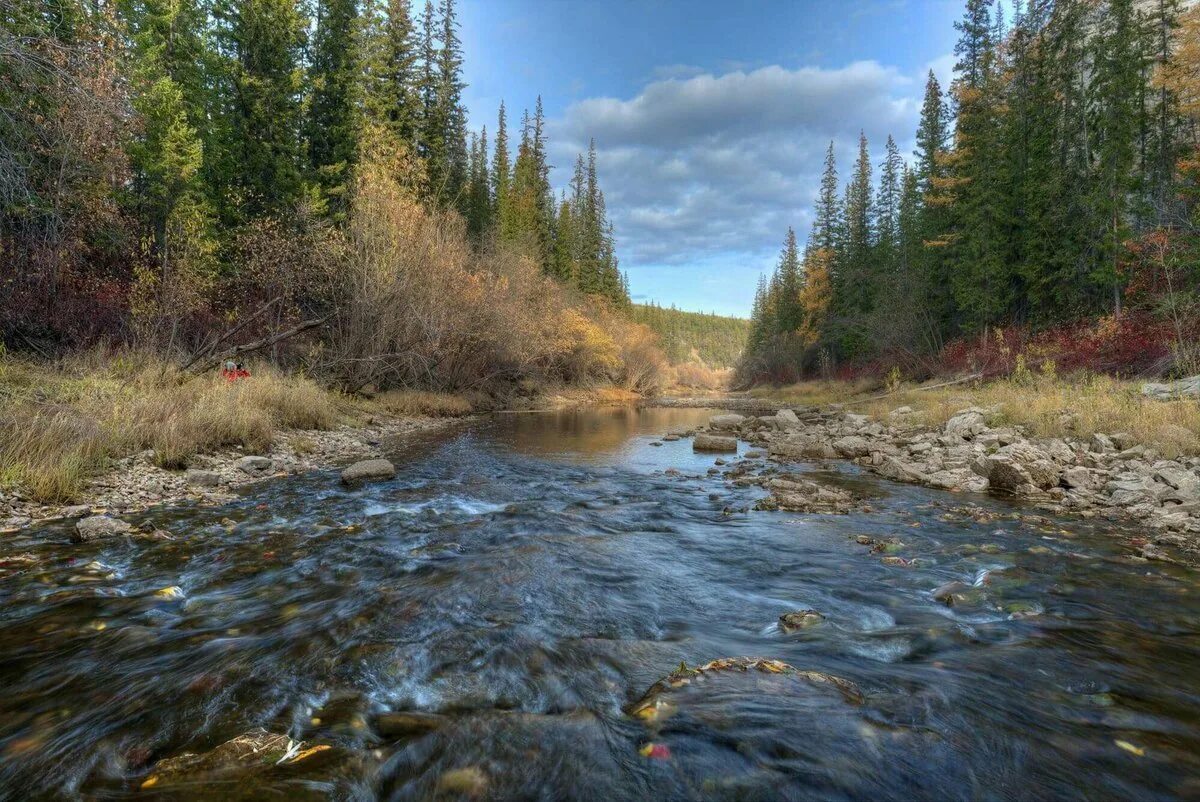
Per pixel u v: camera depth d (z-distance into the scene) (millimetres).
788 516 7605
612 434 18719
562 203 56469
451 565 5469
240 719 2906
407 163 21500
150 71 17453
